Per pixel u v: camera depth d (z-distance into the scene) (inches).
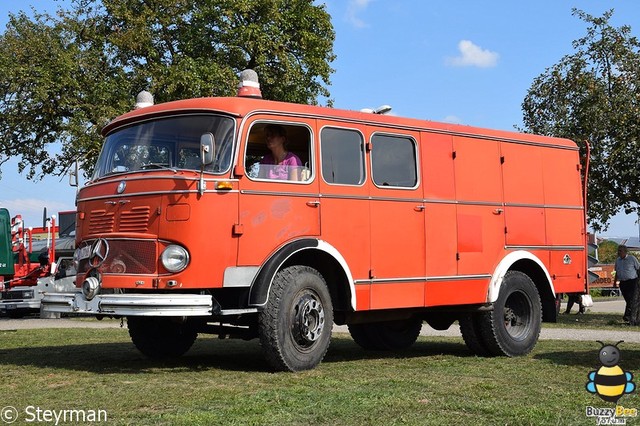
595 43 754.8
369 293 332.2
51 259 703.1
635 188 743.1
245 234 294.5
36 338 462.3
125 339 456.4
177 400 236.1
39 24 1013.8
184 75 940.6
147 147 314.8
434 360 360.8
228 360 349.4
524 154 412.2
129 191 300.7
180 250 285.0
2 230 668.7
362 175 336.5
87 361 340.2
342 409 222.2
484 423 207.9
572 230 432.5
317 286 311.6
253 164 302.7
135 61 1018.1
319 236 316.8
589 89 745.6
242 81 337.1
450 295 365.7
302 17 1093.1
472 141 386.6
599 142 742.5
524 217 406.3
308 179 316.8
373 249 335.6
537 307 404.5
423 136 364.8
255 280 294.7
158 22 1014.4
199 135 303.3
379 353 406.9
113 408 223.9
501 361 354.9
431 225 360.8
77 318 779.4
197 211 285.9
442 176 369.7
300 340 305.0
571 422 210.2
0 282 674.8
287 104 317.1
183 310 276.2
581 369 316.2
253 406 224.8
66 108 973.2
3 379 279.4
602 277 1365.7
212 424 201.9
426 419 210.8
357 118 338.6
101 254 303.4
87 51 991.6
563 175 432.5
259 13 1061.8
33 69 943.0
